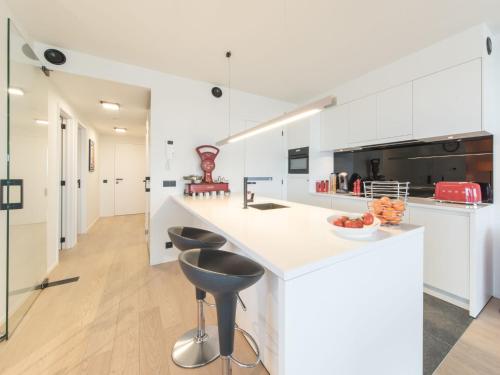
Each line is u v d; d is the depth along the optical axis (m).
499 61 1.99
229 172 3.43
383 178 2.98
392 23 1.93
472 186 1.92
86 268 2.73
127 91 2.87
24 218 1.89
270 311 1.23
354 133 3.01
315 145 3.55
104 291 2.19
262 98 3.65
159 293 2.16
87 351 1.44
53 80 2.54
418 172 2.61
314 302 0.82
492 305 1.95
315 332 0.83
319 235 1.14
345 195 2.97
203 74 2.91
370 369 1.02
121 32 2.07
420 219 2.14
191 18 1.89
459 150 2.28
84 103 3.33
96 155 5.42
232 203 2.31
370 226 1.09
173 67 2.73
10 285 1.64
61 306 1.93
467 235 1.85
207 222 1.52
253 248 0.94
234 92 3.40
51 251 2.66
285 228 1.28
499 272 2.04
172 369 1.32
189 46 2.29
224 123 3.32
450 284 1.96
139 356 1.41
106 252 3.30
